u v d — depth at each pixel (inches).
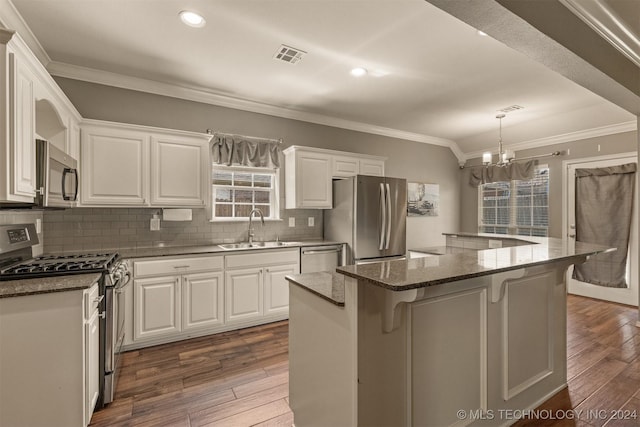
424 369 58.4
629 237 161.3
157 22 87.6
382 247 151.9
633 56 93.6
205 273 118.4
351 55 106.1
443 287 59.0
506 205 212.7
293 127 163.3
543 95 140.2
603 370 95.8
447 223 229.5
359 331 49.0
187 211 129.9
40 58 104.0
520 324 75.2
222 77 122.8
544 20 66.2
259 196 157.1
